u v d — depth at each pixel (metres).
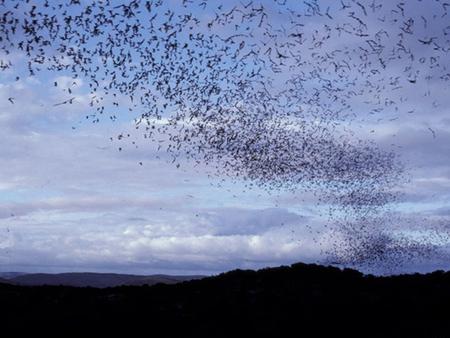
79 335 17.88
